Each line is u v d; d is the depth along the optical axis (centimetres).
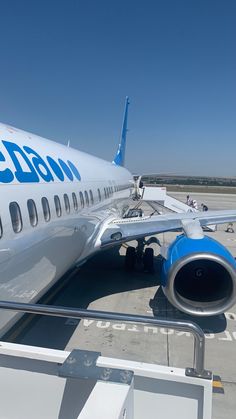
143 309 940
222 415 534
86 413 224
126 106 2561
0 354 288
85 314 299
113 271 1269
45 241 600
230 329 830
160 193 2439
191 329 280
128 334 789
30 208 549
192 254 759
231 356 711
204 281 821
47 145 809
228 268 745
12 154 567
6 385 291
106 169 1441
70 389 282
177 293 779
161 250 893
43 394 285
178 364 679
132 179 2412
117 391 242
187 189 10125
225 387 606
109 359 282
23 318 834
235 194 7825
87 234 902
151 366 279
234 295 749
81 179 906
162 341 764
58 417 286
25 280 549
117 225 1093
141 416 279
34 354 285
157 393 275
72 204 763
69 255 784
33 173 604
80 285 1110
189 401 274
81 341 750
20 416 289
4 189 492
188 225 906
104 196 1166
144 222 1097
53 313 305
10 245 477
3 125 677
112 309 934
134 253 1252
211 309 764
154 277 1213
